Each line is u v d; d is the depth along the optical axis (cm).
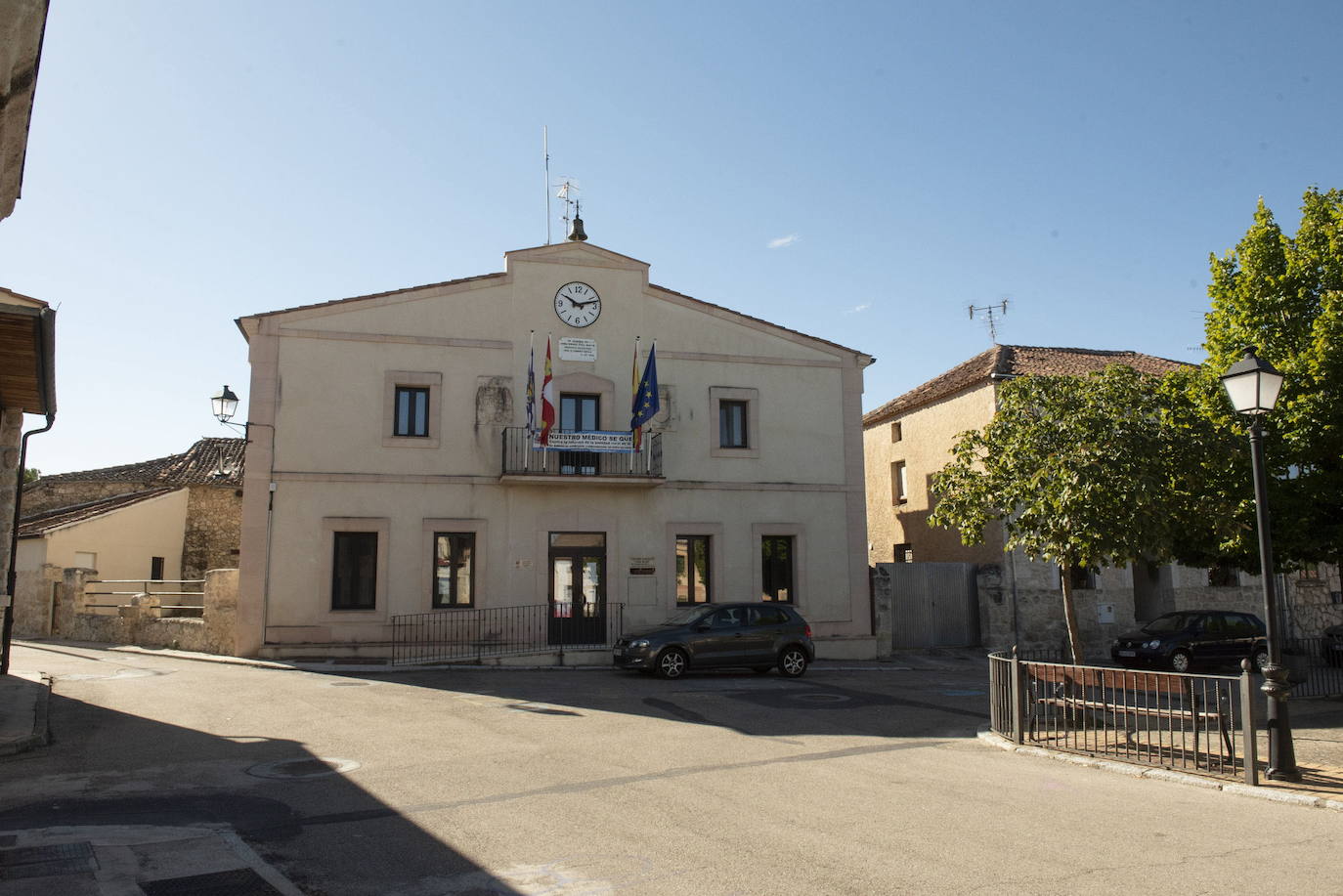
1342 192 1503
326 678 1728
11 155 714
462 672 1900
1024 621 2536
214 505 3147
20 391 1391
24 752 1036
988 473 1355
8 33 581
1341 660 1853
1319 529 1444
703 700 1539
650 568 2247
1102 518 1162
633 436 2203
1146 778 952
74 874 607
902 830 729
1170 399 1298
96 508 3014
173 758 1007
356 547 2094
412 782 896
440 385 2173
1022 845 685
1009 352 2814
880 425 3180
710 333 2377
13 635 2795
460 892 584
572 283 2292
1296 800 830
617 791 860
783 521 2359
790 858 650
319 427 2088
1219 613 2292
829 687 1762
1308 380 1423
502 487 2180
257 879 604
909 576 2564
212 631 2127
